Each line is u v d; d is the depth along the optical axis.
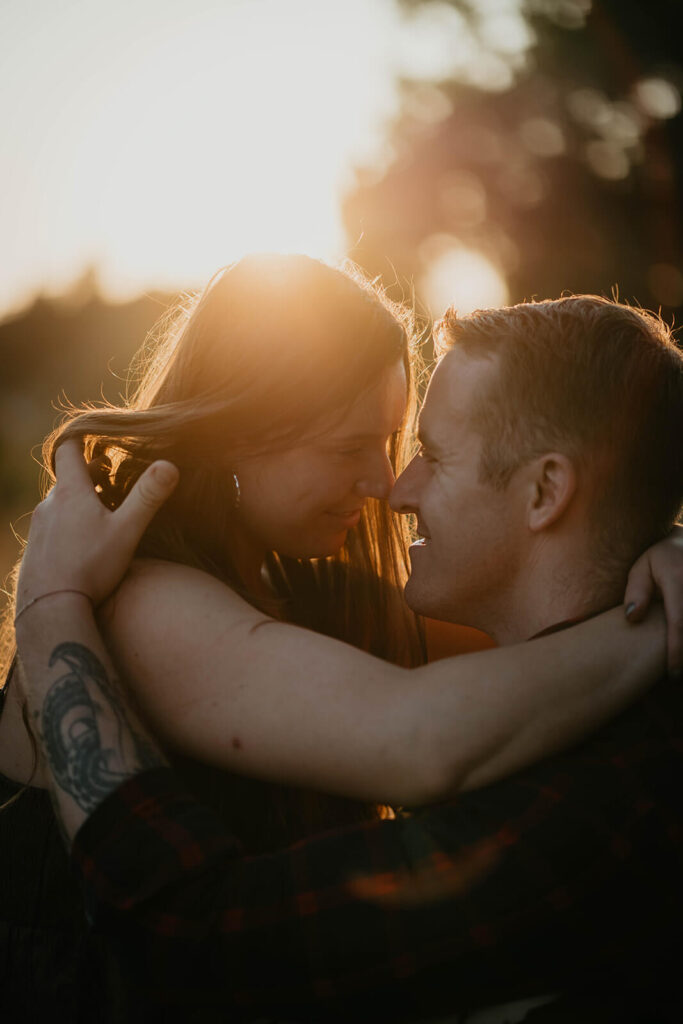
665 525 1.43
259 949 1.17
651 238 16.56
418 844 1.22
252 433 1.51
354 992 1.18
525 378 1.42
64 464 1.47
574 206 17.14
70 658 1.27
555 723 1.23
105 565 1.35
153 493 1.36
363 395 1.52
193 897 1.18
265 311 1.51
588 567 1.42
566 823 1.21
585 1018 1.23
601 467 1.39
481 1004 1.21
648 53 16.48
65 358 16.27
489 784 1.24
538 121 17.53
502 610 1.52
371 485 1.58
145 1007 1.33
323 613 1.88
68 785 1.22
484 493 1.45
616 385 1.39
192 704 1.30
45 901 1.42
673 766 1.26
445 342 1.57
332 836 1.25
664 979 1.25
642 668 1.27
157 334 1.88
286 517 1.58
